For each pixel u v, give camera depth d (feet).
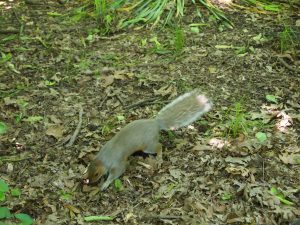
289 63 6.95
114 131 5.80
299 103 6.18
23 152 5.58
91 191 5.10
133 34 7.55
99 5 7.83
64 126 5.91
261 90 6.42
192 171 5.32
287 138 5.69
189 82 6.57
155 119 5.50
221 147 5.57
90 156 5.45
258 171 5.29
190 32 7.54
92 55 7.13
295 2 8.21
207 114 6.01
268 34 7.48
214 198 5.03
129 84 6.56
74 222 4.82
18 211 4.91
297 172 5.29
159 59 7.02
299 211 4.86
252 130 5.79
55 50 7.23
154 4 8.00
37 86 6.56
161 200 5.03
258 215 4.85
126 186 5.17
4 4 8.48
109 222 4.83
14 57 7.14
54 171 5.34
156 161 5.40
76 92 6.45
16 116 6.05
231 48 7.20
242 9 8.10
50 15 8.09
